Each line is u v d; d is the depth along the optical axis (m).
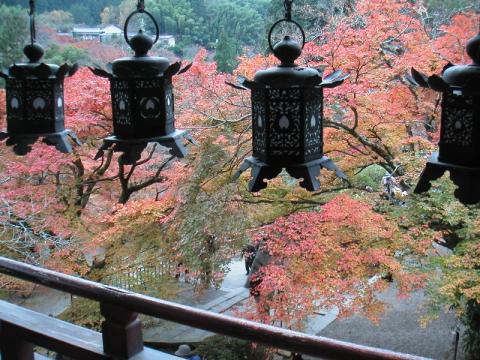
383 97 6.49
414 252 6.59
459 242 6.46
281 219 6.78
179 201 7.58
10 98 3.05
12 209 7.56
